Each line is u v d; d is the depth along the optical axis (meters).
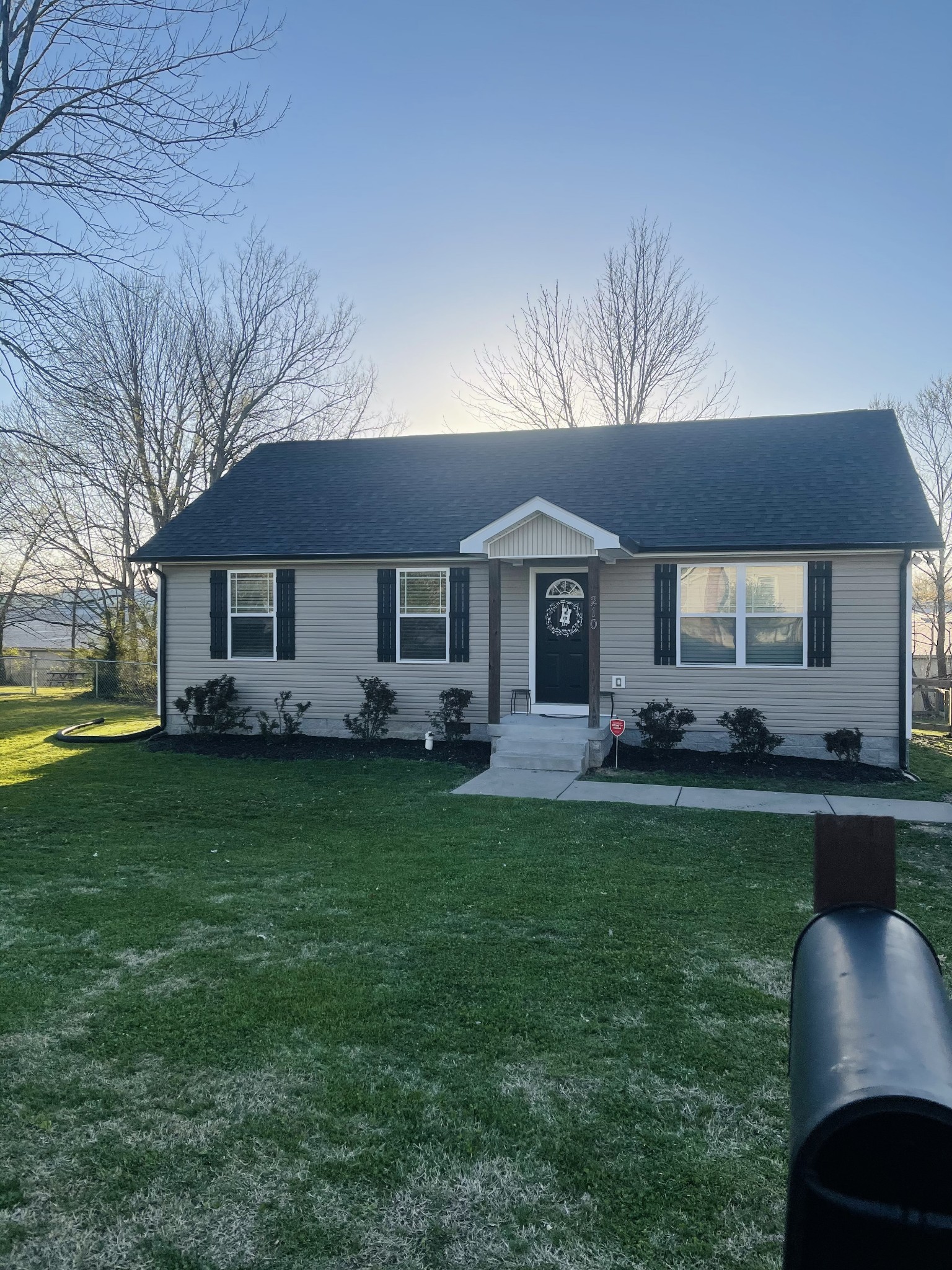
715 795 10.84
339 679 15.38
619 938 5.86
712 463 15.57
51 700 23.36
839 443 15.43
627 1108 3.84
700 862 7.76
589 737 13.06
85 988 5.02
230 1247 3.00
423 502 16.02
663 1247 3.01
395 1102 3.87
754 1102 3.90
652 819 9.49
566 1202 3.24
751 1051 4.36
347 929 6.01
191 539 15.94
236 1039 4.43
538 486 15.84
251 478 17.98
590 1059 4.26
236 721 15.46
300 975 5.21
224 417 27.80
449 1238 3.05
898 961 1.73
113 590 27.97
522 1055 4.30
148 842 8.48
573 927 6.06
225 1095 3.92
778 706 13.58
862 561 13.15
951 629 32.94
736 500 14.31
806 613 13.38
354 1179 3.35
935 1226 1.36
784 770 12.59
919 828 9.13
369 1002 4.84
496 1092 3.96
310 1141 3.59
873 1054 1.47
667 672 14.02
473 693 14.84
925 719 21.34
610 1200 3.25
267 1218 3.14
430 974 5.25
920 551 12.96
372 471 17.55
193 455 27.58
